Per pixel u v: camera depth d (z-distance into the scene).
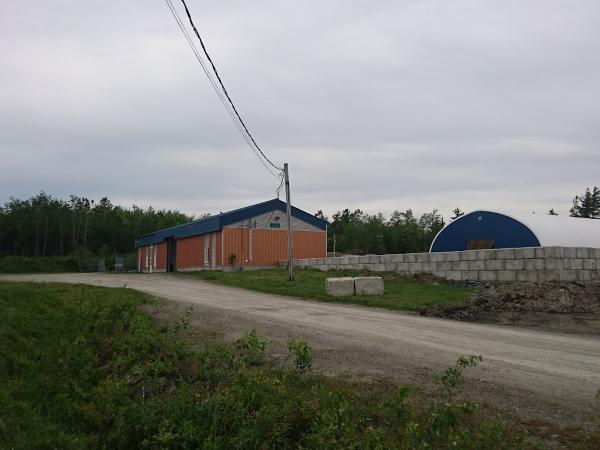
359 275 21.16
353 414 4.75
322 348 7.93
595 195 69.81
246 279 21.27
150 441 4.88
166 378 6.50
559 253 15.76
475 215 22.17
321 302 14.56
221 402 5.05
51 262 56.09
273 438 4.56
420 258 19.53
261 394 5.20
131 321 9.04
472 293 15.26
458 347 8.10
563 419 4.94
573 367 6.88
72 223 71.06
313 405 5.11
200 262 32.19
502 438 4.20
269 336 8.88
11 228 65.69
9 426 5.36
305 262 26.53
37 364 7.57
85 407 5.89
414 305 13.02
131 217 79.25
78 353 7.76
